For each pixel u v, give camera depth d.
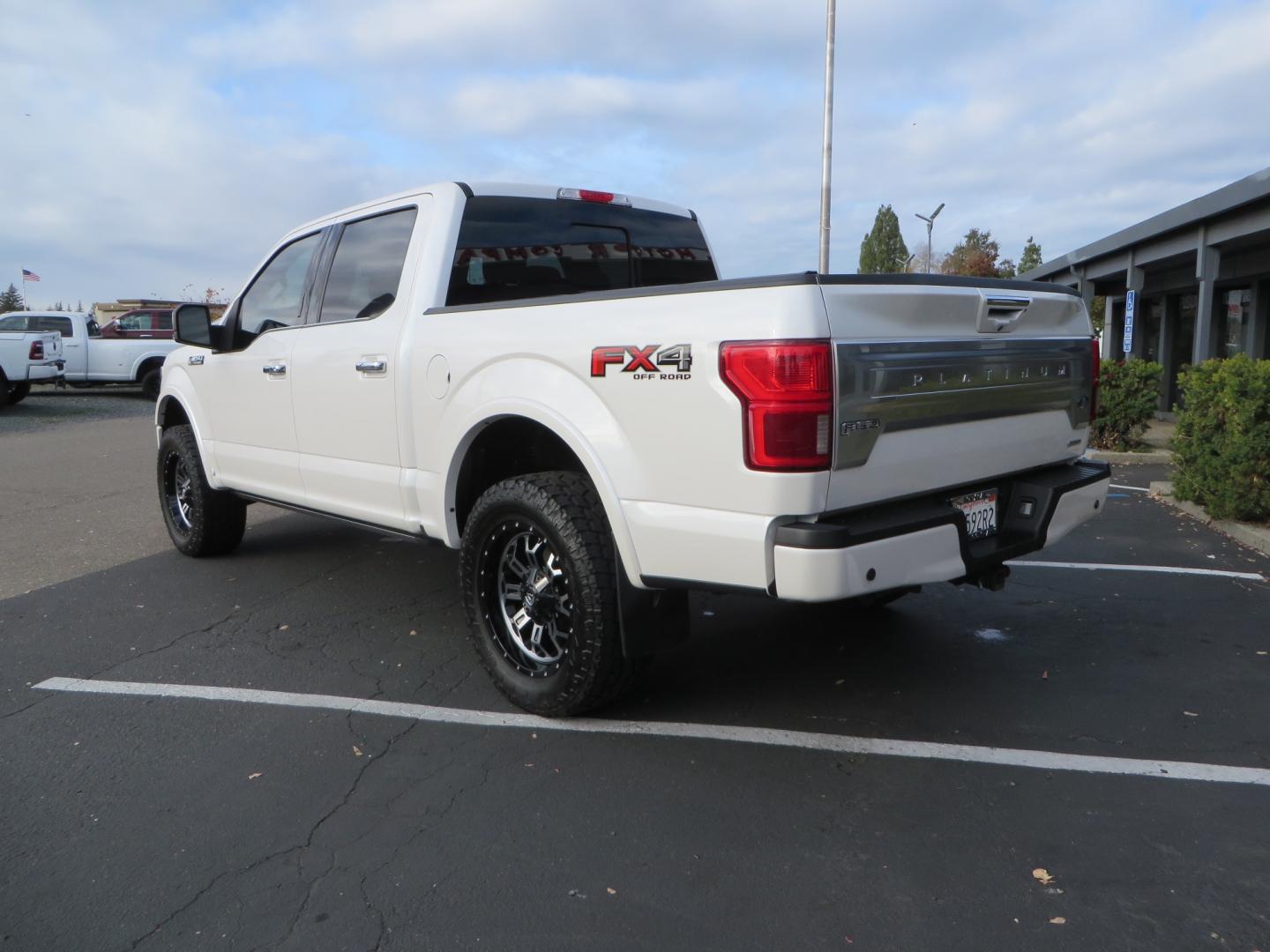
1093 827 2.89
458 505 4.11
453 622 5.01
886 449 3.04
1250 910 2.47
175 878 2.70
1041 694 3.92
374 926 2.47
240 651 4.61
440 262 4.22
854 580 2.88
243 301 5.57
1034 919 2.45
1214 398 7.21
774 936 2.40
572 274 4.82
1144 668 4.19
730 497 2.95
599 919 2.49
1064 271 21.42
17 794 3.21
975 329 3.36
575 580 3.41
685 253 5.50
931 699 3.88
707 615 5.01
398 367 4.17
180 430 6.25
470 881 2.67
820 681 4.08
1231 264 15.14
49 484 9.98
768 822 2.95
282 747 3.54
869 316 2.95
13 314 21.44
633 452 3.20
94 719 3.82
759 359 2.82
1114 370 11.84
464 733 3.64
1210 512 7.26
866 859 2.73
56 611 5.32
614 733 3.60
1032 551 3.62
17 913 2.55
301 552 6.65
